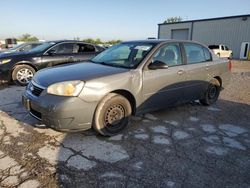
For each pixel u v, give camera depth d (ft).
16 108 15.64
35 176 8.51
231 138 12.32
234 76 35.32
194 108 17.16
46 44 25.52
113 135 11.93
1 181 8.16
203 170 9.34
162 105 13.89
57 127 10.36
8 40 69.31
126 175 8.81
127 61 13.25
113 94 11.46
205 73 16.39
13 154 9.91
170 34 118.52
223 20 94.58
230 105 18.30
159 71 13.19
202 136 12.41
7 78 22.30
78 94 10.29
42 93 10.57
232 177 8.98
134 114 12.67
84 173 8.82
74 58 25.20
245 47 88.48
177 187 8.29
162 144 11.30
